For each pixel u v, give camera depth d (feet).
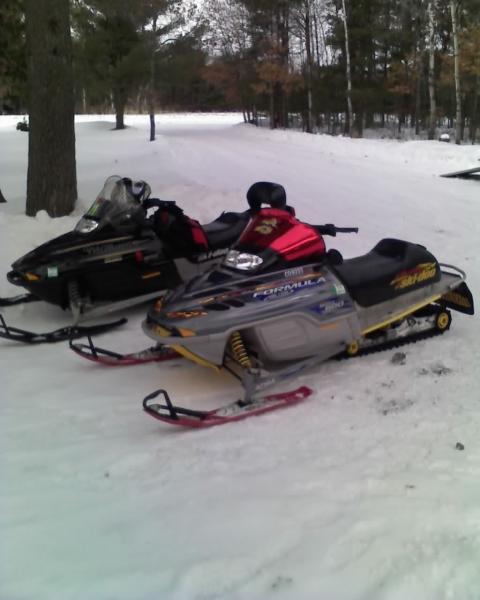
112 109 188.96
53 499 9.21
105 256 17.75
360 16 101.30
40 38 26.30
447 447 10.41
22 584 7.04
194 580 7.00
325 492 9.05
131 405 13.02
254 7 108.06
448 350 15.23
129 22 86.63
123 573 7.21
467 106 115.03
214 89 180.34
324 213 31.76
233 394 13.50
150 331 12.86
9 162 58.13
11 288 20.89
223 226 20.13
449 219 30.78
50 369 15.12
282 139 82.89
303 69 113.50
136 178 42.93
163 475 9.94
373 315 14.64
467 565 7.01
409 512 8.27
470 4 90.48
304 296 13.32
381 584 6.80
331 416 12.01
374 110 113.80
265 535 7.93
